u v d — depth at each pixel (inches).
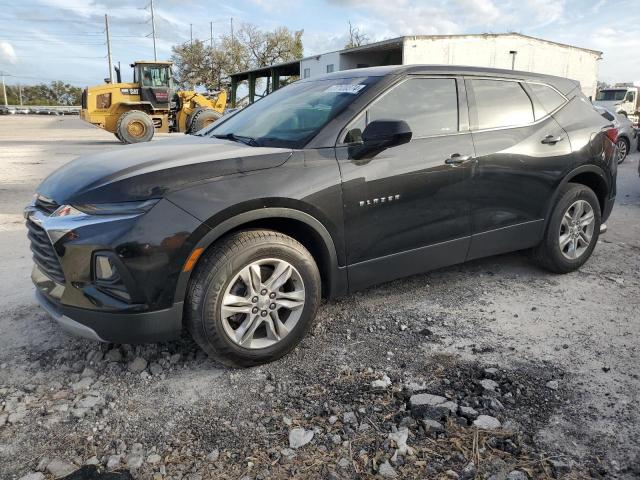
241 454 91.0
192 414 102.1
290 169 118.0
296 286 120.6
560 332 135.9
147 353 123.1
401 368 117.9
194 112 772.6
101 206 104.3
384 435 95.0
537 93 169.3
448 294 161.0
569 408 102.7
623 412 101.7
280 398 107.0
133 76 801.6
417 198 137.0
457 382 111.7
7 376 114.5
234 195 109.3
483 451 90.7
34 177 407.8
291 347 122.3
